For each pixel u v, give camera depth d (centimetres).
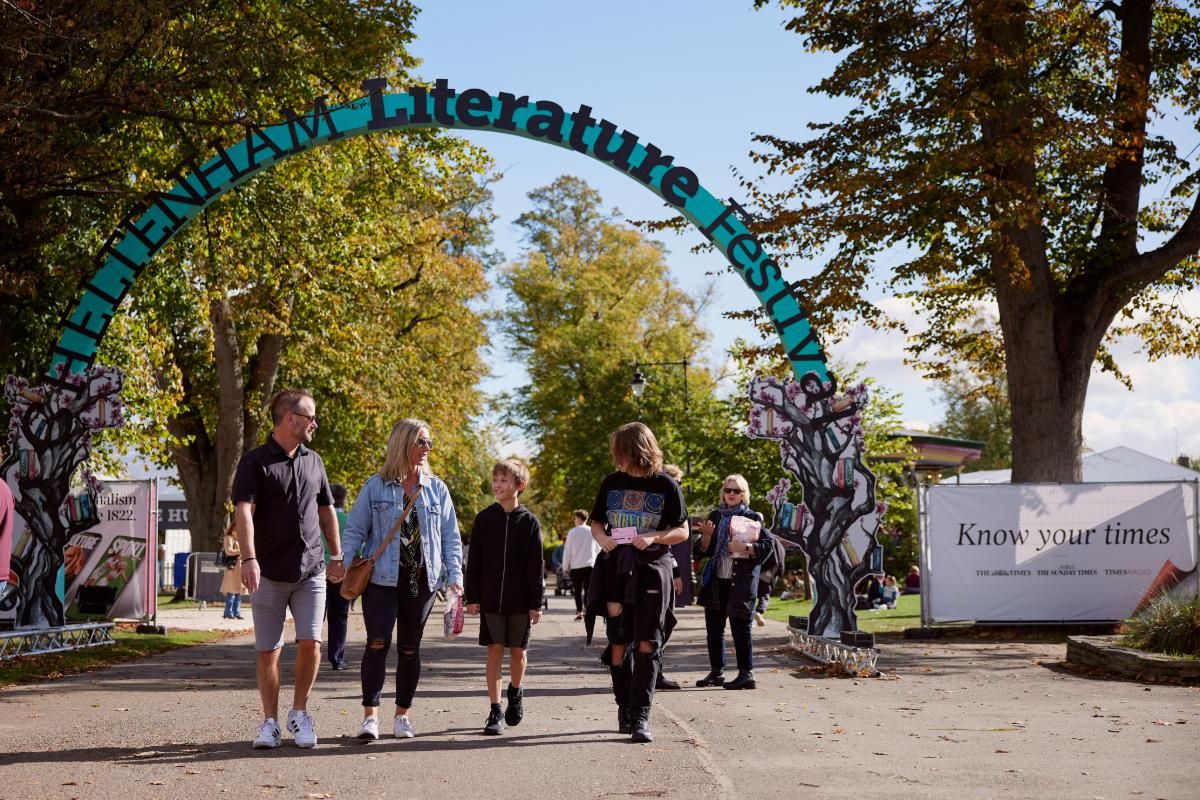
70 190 1494
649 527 752
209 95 1658
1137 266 2016
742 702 967
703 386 5119
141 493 1866
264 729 699
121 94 1402
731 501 1115
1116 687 1060
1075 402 2025
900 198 1909
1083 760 672
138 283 1981
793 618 1539
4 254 1473
